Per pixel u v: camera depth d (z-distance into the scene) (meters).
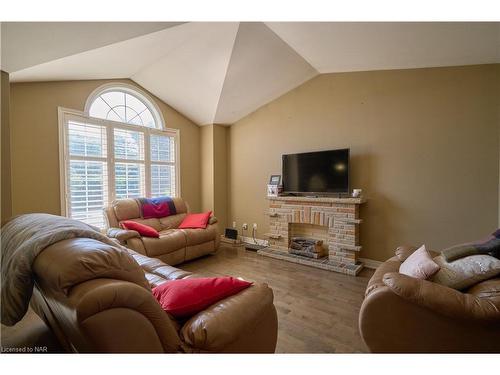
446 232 2.84
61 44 2.06
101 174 3.59
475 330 1.26
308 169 3.68
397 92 3.10
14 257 1.02
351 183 3.44
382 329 1.43
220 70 3.35
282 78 3.68
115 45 2.55
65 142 3.21
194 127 4.92
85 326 0.79
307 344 1.73
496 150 2.60
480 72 2.66
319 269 3.23
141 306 0.92
